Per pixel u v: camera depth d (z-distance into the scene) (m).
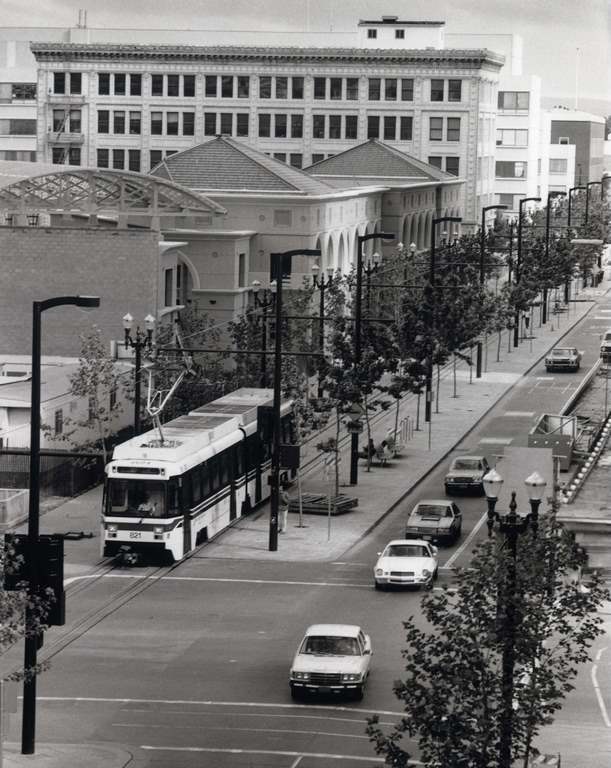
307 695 57.94
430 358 122.00
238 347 120.50
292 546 84.62
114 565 79.50
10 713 52.53
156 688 58.91
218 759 51.09
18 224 130.88
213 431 87.06
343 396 101.94
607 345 163.12
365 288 145.50
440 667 42.75
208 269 146.62
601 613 69.00
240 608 71.25
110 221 147.75
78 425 96.81
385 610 71.06
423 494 99.88
